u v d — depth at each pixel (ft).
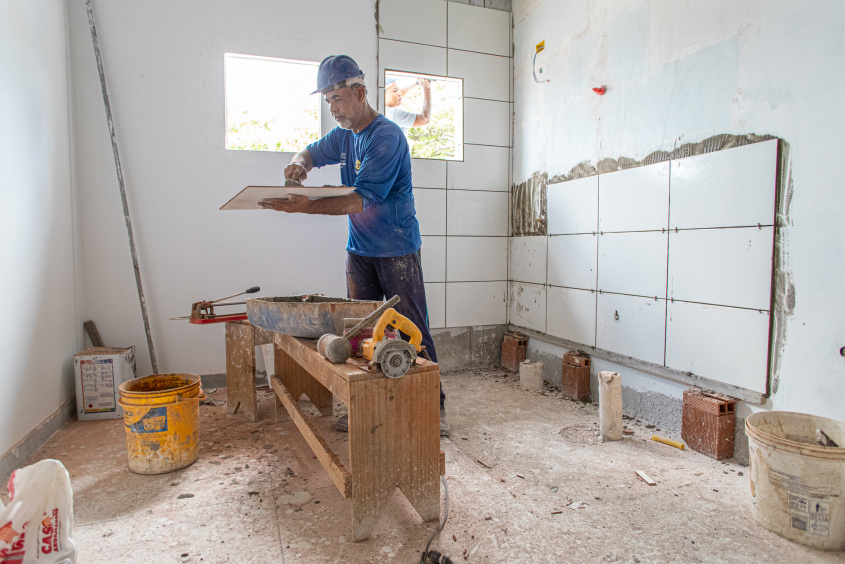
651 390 8.50
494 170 12.30
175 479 6.42
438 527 5.22
